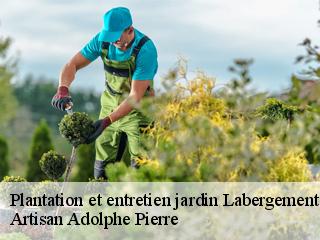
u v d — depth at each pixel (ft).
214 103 25.09
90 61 33.78
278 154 24.18
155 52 32.12
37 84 211.00
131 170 24.62
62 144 129.29
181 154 23.91
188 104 25.21
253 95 24.82
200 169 23.57
